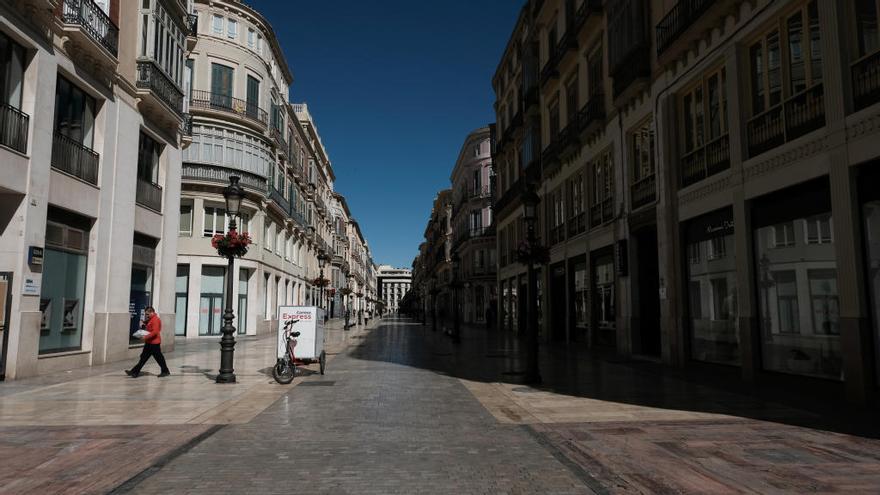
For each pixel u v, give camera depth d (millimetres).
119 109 16453
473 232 57469
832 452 6219
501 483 5250
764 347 11477
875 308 8773
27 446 6625
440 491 5020
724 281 13000
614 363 16078
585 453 6297
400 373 13898
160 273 19656
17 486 5148
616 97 18156
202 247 31688
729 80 12328
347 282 90938
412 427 7699
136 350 18047
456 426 7766
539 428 7625
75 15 14016
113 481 5301
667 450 6391
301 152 49938
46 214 13156
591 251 21016
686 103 14750
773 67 11281
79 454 6266
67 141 14234
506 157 36375
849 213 9000
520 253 12906
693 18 13266
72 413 8656
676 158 14961
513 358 17906
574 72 23078
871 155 8609
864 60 8883
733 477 5367
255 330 34344
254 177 33969
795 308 10586
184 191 31203
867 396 8688
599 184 20547
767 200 11375
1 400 9844
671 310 14914
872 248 8805
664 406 9227
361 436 7172
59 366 13953
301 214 50094
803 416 8234
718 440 6832
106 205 15875
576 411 8828
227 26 33469
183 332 31156
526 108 29156
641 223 16781
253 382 12266
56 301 14062
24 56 12703
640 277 17578
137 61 17344
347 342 26469
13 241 12398
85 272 15266
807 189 10312
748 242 11758
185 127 21578
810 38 10242
